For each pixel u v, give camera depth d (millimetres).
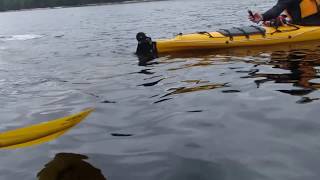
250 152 1189
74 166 1162
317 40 3080
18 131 1309
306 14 3160
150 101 1784
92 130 1458
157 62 2703
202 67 2422
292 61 2391
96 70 2598
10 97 2043
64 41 4602
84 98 1924
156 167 1130
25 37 5375
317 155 1141
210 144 1265
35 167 1174
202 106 1652
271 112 1520
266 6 8469
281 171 1064
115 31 5441
